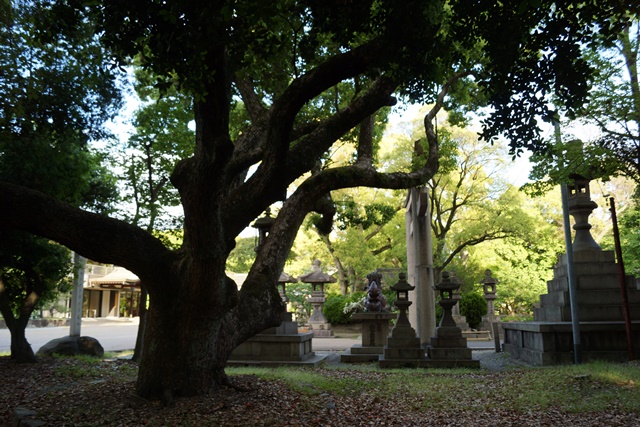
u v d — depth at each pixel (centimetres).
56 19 669
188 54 548
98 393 731
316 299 2847
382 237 3312
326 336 2722
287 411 655
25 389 877
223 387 734
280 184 765
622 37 1030
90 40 1093
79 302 1563
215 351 714
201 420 595
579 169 1151
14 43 1044
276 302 775
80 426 588
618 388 786
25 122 1098
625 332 1202
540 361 1215
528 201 2880
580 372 912
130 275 4397
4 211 607
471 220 2725
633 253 2012
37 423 602
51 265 1216
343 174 812
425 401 760
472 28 759
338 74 650
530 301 3044
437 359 1271
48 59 1085
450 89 1241
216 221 596
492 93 799
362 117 809
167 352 688
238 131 1429
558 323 1239
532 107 800
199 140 679
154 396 680
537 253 2758
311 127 974
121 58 636
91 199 1391
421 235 1909
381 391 828
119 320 4500
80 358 1279
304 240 3344
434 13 739
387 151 2898
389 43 657
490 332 2531
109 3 583
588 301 1296
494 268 3125
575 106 779
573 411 684
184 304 669
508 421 651
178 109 1302
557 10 711
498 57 753
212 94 538
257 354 1356
